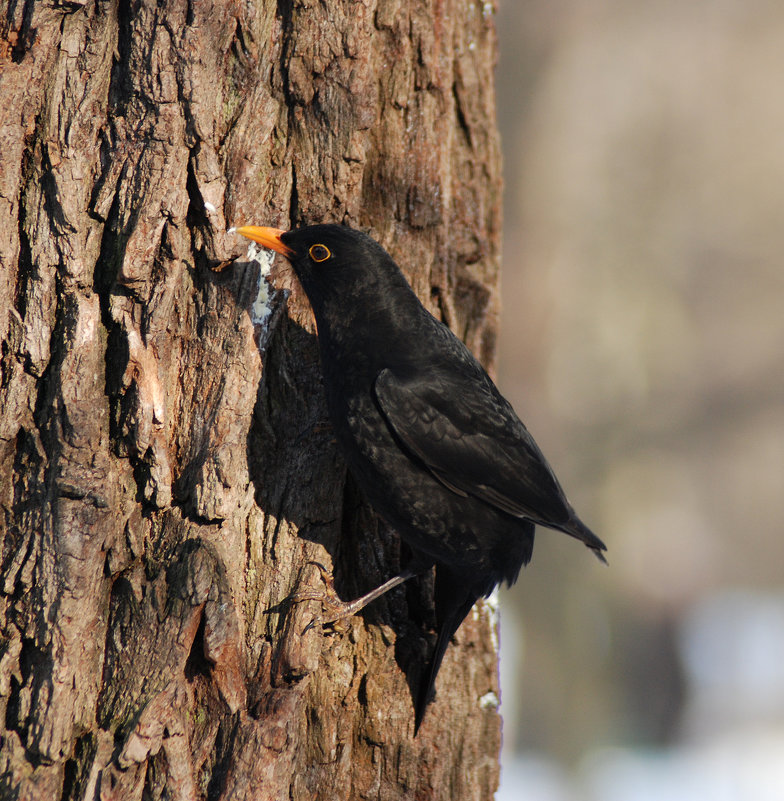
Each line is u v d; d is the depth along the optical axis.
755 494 35.09
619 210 26.80
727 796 21.86
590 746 24.11
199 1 6.61
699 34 29.36
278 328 7.35
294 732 6.34
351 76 7.45
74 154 6.42
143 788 5.87
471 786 8.02
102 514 6.21
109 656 6.14
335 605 7.06
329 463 7.51
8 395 6.27
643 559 25.75
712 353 32.47
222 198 6.90
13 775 5.73
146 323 6.54
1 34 6.34
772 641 31.42
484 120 8.73
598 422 25.12
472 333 8.73
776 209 30.58
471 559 7.81
